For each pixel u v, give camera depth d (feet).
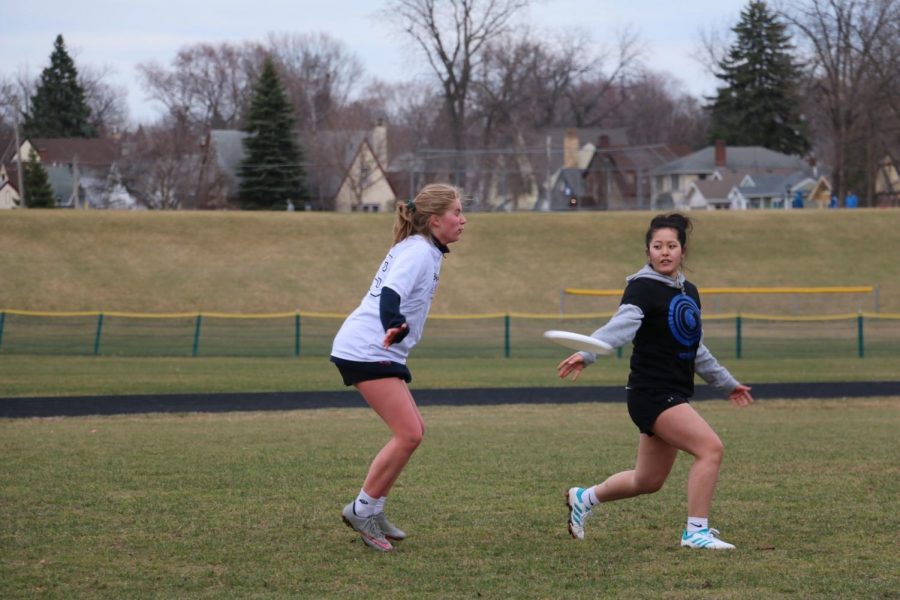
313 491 71.00
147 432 110.11
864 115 592.60
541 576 48.29
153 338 289.94
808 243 458.91
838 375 200.64
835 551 53.11
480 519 61.93
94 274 395.96
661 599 44.19
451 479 76.59
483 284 409.49
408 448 53.21
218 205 629.92
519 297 397.39
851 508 64.54
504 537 56.95
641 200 613.93
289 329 319.06
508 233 464.65
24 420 128.06
